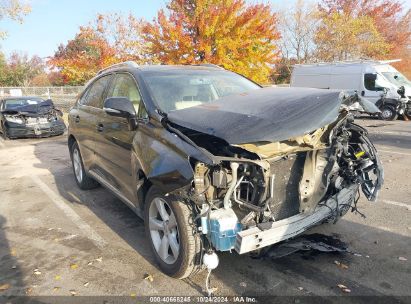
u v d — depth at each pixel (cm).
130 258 360
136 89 396
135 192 362
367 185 359
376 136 1022
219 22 1559
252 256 328
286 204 303
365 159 351
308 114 279
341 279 313
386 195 512
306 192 301
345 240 378
